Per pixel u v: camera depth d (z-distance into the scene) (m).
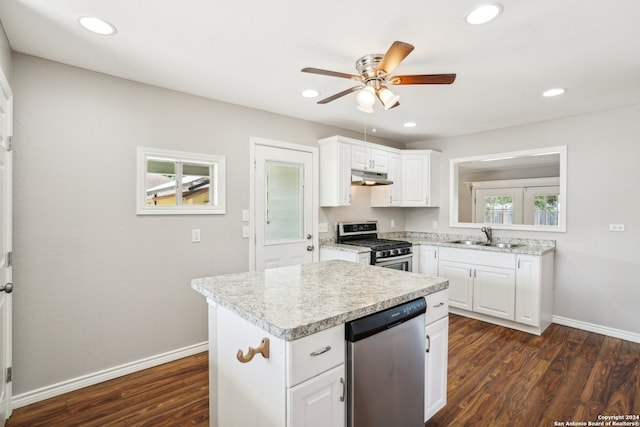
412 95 2.80
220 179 2.93
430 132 4.19
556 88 2.64
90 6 1.58
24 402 2.05
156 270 2.59
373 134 4.31
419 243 4.15
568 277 3.45
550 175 3.61
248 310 1.34
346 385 1.36
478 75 2.38
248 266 3.14
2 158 1.76
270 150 3.32
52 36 1.85
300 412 1.19
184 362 2.65
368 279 1.91
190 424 1.90
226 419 1.57
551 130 3.55
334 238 3.99
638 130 3.03
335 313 1.30
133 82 2.47
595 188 3.27
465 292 3.73
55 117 2.15
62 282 2.19
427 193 4.32
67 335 2.21
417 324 1.65
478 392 2.22
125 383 2.33
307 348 1.20
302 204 3.60
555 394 2.19
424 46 1.96
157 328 2.60
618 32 1.80
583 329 3.35
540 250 3.26
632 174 3.07
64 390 2.19
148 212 2.54
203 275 2.84
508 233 3.91
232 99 2.92
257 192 3.22
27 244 2.06
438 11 1.61
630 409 2.02
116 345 2.41
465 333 3.27
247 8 1.60
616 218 3.15
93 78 2.30
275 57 2.12
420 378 1.68
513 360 2.68
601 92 2.72
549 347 2.93
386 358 1.48
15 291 2.02
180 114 2.71
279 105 3.10
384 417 1.48
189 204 2.77
